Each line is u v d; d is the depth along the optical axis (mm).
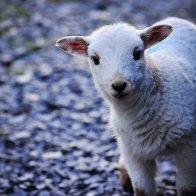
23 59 20172
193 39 11586
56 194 12445
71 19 24172
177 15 25672
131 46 9945
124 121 10586
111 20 24281
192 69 11016
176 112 10359
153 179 11297
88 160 13906
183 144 10578
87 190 12570
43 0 26500
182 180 10969
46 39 21891
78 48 10758
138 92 10164
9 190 12578
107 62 9891
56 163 13781
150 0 28344
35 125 15688
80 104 16938
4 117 16219
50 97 17375
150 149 10625
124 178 12461
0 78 18656
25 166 13625
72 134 15289
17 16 24281
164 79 10500
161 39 10469
